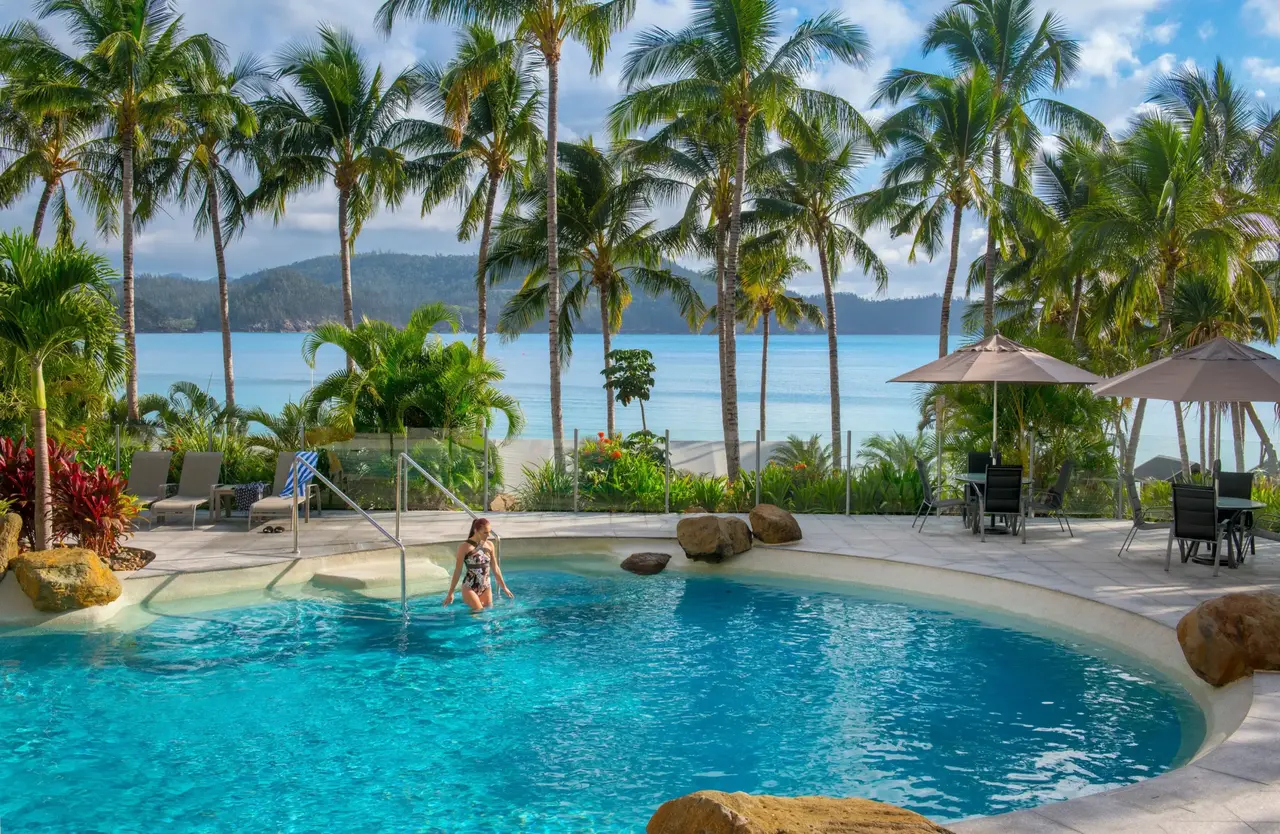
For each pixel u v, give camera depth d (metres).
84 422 18.48
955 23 28.64
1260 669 7.89
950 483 17.66
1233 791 5.57
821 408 70.81
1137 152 21.94
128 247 24.30
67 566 11.02
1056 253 27.52
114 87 23.73
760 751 7.47
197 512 16.66
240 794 6.75
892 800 6.54
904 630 10.84
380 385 18.31
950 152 28.06
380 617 11.45
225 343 30.88
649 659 9.85
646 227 31.94
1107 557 13.07
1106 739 7.61
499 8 21.97
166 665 9.62
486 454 17.17
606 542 14.84
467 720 8.16
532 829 6.21
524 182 27.47
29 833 6.18
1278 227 21.25
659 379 95.94
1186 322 22.06
